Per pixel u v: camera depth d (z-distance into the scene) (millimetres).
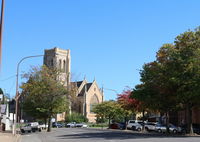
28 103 58781
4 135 39688
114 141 27734
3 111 58188
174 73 37656
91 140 29656
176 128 49344
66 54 127625
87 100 128125
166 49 41031
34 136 40812
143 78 42031
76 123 99812
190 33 39562
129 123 65375
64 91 59844
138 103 55469
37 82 58656
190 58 37531
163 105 42812
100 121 107500
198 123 53594
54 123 90312
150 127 56156
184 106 44656
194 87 36281
